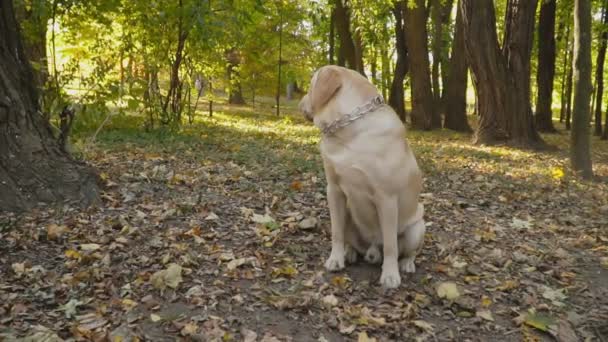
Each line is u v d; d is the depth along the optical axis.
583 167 5.49
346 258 2.62
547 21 12.20
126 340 1.93
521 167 5.79
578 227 3.47
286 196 3.50
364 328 2.11
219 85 10.65
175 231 2.76
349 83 2.30
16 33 3.07
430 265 2.69
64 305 2.10
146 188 3.37
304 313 2.18
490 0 8.00
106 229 2.70
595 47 14.29
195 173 3.88
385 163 2.27
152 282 2.26
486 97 8.20
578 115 5.48
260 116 12.20
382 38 12.54
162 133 6.05
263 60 12.95
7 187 2.78
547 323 2.22
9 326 1.96
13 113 2.89
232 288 2.30
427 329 2.13
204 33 5.86
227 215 3.07
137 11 6.34
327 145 2.34
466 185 4.43
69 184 2.97
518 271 2.71
